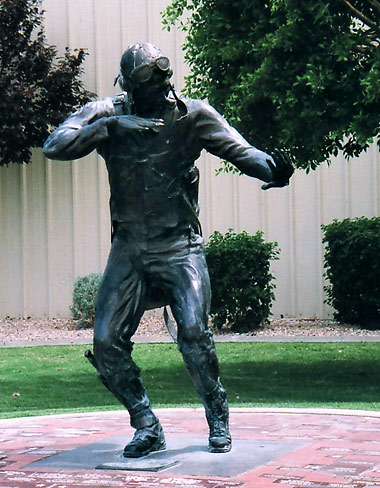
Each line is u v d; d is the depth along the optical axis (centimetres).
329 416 962
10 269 2273
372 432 855
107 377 732
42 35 2200
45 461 729
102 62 2262
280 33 1203
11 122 2100
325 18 1190
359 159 2131
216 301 1959
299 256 2159
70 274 2264
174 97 714
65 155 684
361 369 1448
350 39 1219
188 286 719
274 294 2169
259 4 1270
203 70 1395
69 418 993
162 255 727
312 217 2153
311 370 1447
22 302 2270
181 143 719
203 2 1336
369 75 1158
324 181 2145
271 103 1307
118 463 702
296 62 1223
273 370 1453
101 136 688
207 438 799
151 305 753
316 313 2152
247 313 1961
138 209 723
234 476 662
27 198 2272
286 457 726
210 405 733
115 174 723
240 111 1298
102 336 725
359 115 1184
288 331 1944
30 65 2119
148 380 1380
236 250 1944
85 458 734
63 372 1488
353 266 1938
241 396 1220
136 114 717
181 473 672
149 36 2233
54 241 2266
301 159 1355
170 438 801
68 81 2131
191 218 737
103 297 733
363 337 1822
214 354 718
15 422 966
